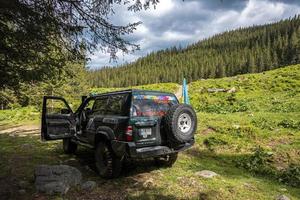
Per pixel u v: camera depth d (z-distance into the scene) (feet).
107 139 26.00
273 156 32.27
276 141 37.68
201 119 51.98
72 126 32.60
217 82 182.80
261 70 426.92
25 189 23.93
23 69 23.02
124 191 23.30
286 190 23.85
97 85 568.82
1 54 22.13
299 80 126.62
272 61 430.20
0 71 22.63
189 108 26.07
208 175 26.50
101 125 27.32
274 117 51.65
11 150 39.32
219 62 496.64
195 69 517.14
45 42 22.38
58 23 22.06
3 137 53.36
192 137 27.35
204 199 21.70
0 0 18.90
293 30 549.13
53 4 21.31
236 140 38.70
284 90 112.68
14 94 26.94
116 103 26.76
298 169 28.09
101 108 29.07
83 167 29.99
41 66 23.54
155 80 542.16
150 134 25.07
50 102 96.22
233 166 30.73
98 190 23.61
